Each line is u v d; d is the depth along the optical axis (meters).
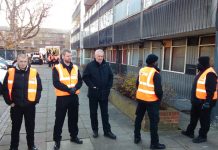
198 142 5.88
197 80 5.95
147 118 6.56
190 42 11.91
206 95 5.68
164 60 14.62
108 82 6.09
